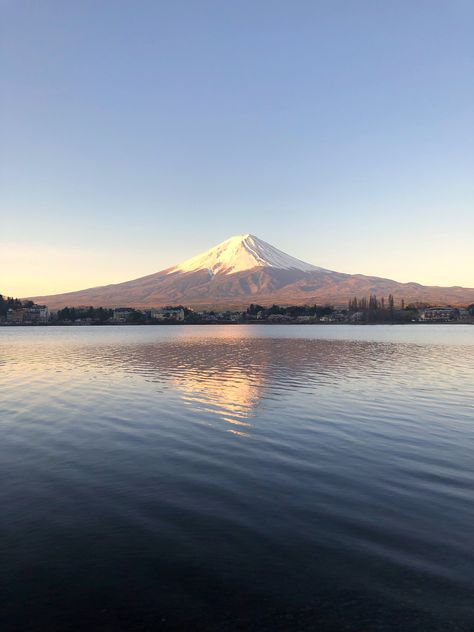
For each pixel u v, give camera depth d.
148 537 12.84
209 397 35.69
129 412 30.27
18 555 11.97
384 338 145.75
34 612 9.88
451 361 65.88
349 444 22.23
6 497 15.73
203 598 10.27
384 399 34.41
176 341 131.88
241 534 12.96
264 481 17.14
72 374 51.69
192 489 16.38
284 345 108.88
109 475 17.97
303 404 32.59
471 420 27.36
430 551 11.92
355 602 10.04
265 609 9.88
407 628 9.24
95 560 11.73
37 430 25.48
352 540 12.54
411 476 17.58
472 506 14.70
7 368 58.66
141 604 10.09
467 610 9.72
